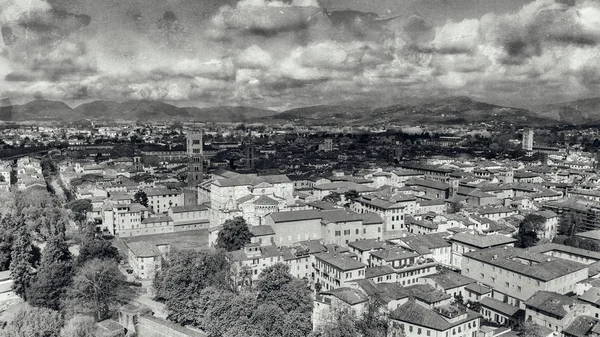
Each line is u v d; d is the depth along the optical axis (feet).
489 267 619.67
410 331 477.77
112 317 565.94
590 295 520.01
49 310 515.09
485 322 547.90
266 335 487.61
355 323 482.28
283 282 559.79
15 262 605.73
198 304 540.93
